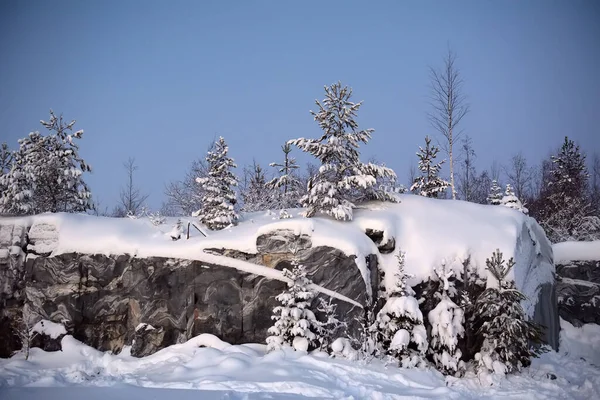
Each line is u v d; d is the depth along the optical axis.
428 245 15.04
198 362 11.84
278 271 14.12
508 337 12.59
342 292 13.77
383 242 15.12
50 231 15.29
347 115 16.44
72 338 14.12
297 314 12.70
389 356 12.56
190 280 14.22
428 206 16.88
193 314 14.01
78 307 14.45
